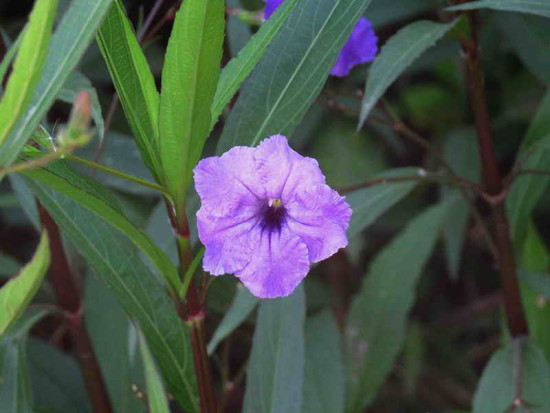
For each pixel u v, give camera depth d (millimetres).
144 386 354
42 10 185
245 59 235
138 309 264
